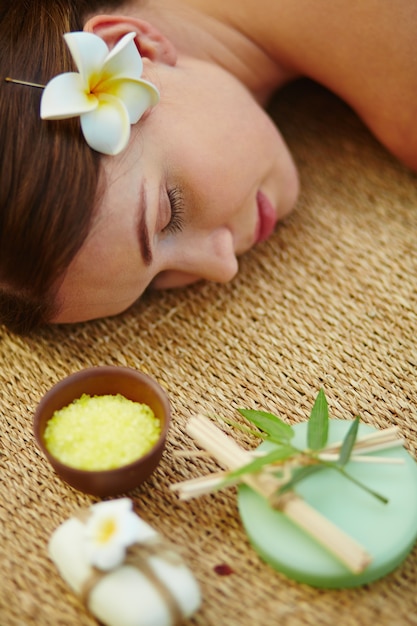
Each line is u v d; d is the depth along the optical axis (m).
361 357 0.85
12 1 0.82
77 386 0.78
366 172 0.99
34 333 0.89
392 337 0.86
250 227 0.90
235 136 0.86
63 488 0.79
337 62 0.94
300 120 1.04
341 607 0.72
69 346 0.88
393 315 0.88
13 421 0.83
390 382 0.83
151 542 0.71
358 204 0.97
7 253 0.78
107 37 0.85
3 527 0.77
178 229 0.85
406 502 0.73
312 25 0.92
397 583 0.73
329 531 0.70
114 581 0.69
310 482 0.74
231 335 0.88
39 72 0.79
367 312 0.88
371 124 0.97
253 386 0.84
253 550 0.74
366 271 0.91
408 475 0.74
